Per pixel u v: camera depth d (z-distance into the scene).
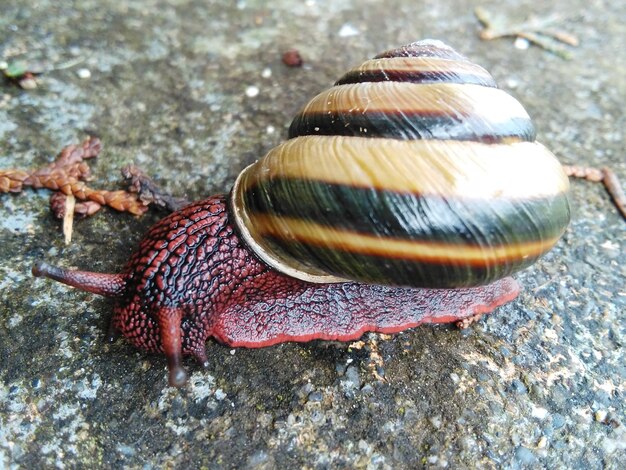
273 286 0.05
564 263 0.05
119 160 0.06
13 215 0.05
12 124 0.06
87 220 0.05
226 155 0.06
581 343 0.05
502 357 0.05
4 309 0.05
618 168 0.06
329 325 0.05
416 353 0.05
